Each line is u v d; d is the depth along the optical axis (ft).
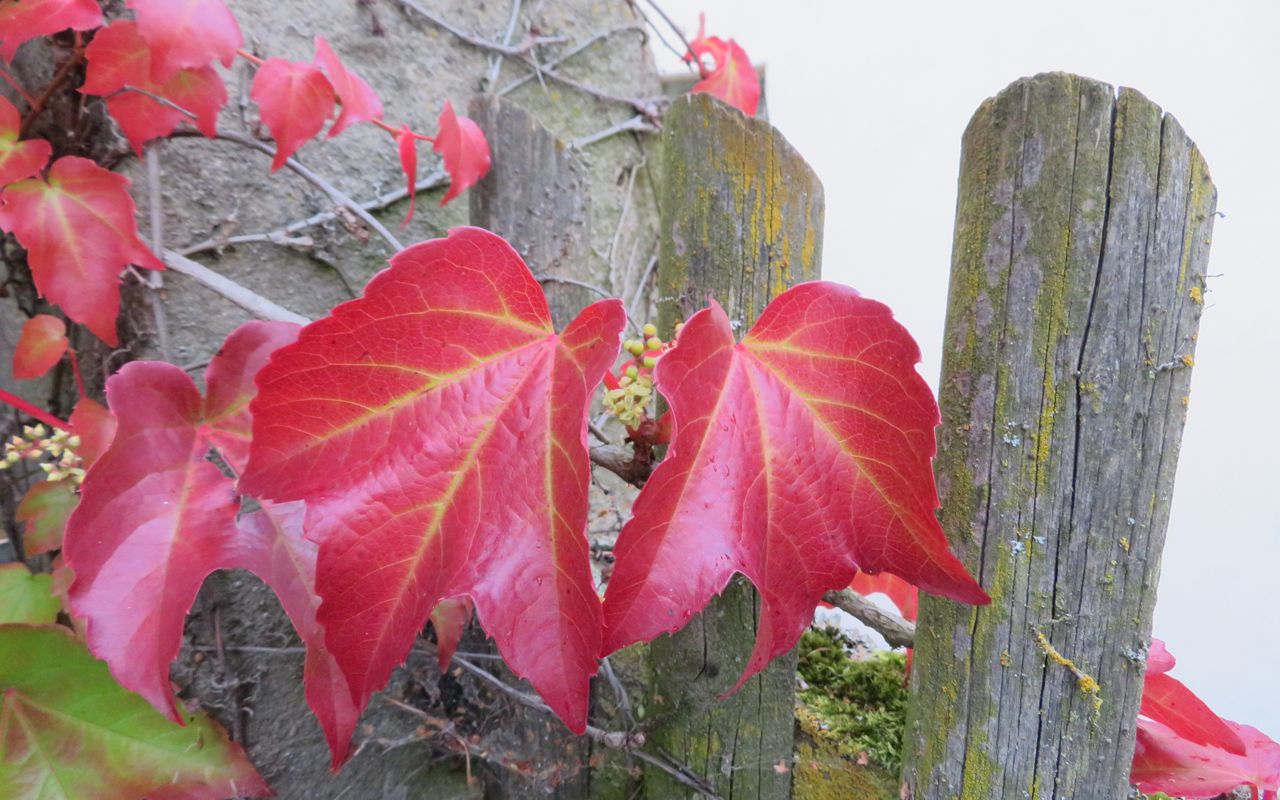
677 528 0.93
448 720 1.68
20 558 1.48
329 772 1.64
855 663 1.69
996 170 1.13
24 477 1.45
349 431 0.88
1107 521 1.15
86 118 1.35
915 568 1.02
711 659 1.42
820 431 1.00
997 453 1.16
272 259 1.55
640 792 1.60
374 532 0.89
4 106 1.17
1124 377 1.11
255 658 1.55
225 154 1.48
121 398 1.04
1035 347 1.13
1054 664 1.18
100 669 1.23
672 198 1.30
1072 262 1.10
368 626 0.89
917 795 1.29
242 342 1.13
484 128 1.44
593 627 0.88
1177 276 1.11
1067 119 1.09
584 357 0.89
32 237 1.17
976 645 1.21
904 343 0.96
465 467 0.91
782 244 1.29
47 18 1.15
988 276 1.14
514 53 1.89
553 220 1.49
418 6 1.72
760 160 1.27
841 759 1.49
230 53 1.11
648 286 2.36
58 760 1.21
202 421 1.10
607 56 2.18
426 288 0.89
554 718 1.61
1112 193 1.09
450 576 0.90
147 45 1.12
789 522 1.00
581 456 0.87
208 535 1.05
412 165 1.37
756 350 1.00
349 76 1.29
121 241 1.22
